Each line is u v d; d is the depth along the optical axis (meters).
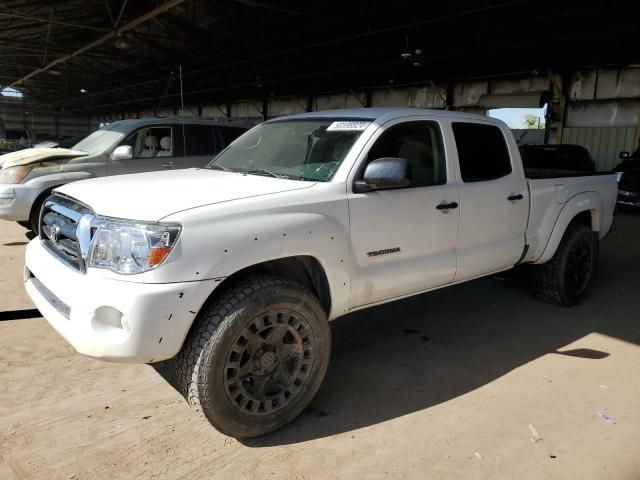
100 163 7.52
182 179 3.36
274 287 2.76
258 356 2.78
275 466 2.61
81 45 23.52
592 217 5.20
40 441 2.78
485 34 15.53
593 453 2.73
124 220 2.58
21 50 25.39
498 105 18.64
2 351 3.85
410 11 13.94
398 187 3.29
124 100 42.03
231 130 8.82
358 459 2.67
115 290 2.47
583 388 3.44
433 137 3.77
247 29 17.80
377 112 3.66
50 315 2.85
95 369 3.62
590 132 17.83
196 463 2.62
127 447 2.74
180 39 20.50
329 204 3.02
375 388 3.43
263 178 3.33
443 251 3.70
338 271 3.06
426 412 3.13
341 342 4.22
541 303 5.20
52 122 54.84
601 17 13.10
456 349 4.07
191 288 2.51
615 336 4.36
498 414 3.11
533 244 4.49
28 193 6.99
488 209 3.97
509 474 2.56
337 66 21.19
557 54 16.34
